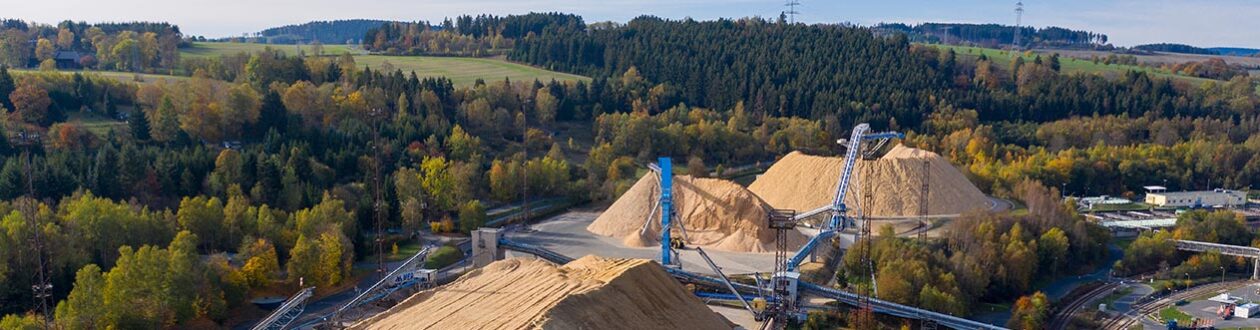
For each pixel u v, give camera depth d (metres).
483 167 173.00
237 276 98.62
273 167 135.38
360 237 120.56
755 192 167.00
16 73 172.00
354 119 179.75
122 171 125.94
